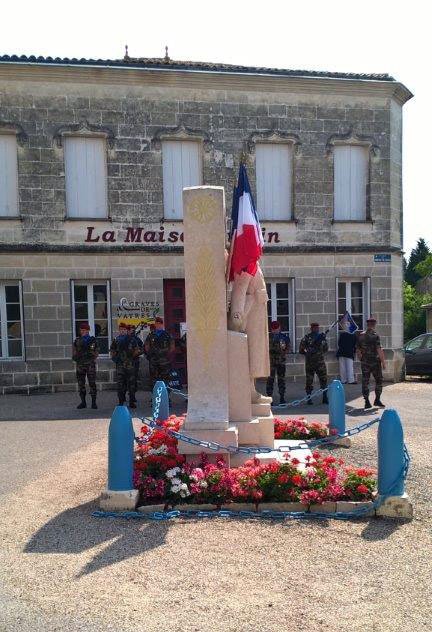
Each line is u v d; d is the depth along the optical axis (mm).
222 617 3604
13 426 10438
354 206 17047
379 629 3463
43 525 5250
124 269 15406
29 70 14734
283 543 4801
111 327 15352
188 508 5578
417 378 18938
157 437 6816
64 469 7230
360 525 5223
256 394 7090
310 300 16484
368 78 16844
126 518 5391
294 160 16406
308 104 16438
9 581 4133
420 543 4801
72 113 15125
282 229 16359
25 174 14922
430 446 8258
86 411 12180
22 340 15055
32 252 14898
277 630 3453
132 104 15422
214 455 6219
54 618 3627
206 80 15688
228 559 4477
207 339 6465
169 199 15859
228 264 6863
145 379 15336
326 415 11141
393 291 17172
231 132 16000
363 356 12273
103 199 15516
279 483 5637
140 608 3725
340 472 6332
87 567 4340
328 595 3887
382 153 17000
